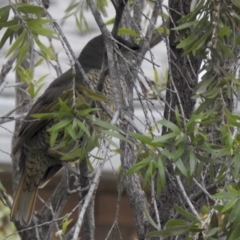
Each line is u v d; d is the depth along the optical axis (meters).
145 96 6.94
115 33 6.80
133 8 9.03
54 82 9.36
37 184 9.86
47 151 9.46
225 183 5.73
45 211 9.69
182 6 7.94
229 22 5.97
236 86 5.95
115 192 13.49
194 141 5.53
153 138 5.76
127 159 7.22
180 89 7.77
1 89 8.98
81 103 5.94
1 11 6.64
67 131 5.80
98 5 9.70
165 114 7.69
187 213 5.49
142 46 8.32
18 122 10.13
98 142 6.01
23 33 6.62
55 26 6.47
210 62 5.98
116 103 6.05
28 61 10.02
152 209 7.70
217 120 5.65
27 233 9.44
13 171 10.30
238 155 5.50
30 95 9.73
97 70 9.52
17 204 9.66
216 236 5.40
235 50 6.61
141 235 7.61
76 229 5.16
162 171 5.59
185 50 6.16
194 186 7.31
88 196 5.42
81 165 7.54
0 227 12.79
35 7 6.61
